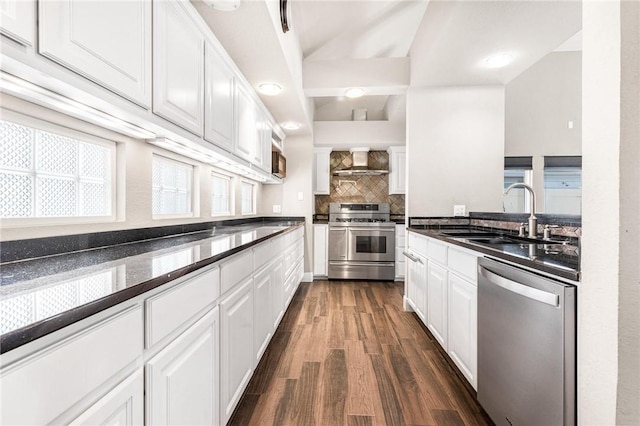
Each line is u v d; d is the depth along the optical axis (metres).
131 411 0.69
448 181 2.98
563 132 4.10
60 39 0.75
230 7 1.54
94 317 0.58
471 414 1.47
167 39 1.23
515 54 2.34
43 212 1.10
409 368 1.90
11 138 0.99
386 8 2.58
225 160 2.06
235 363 1.38
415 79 2.83
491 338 1.33
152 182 1.70
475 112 2.97
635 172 0.71
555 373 0.95
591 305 0.80
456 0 1.79
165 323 0.81
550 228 1.73
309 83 3.07
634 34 0.70
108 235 1.34
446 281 1.93
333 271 4.41
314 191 4.82
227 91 1.89
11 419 0.43
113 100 0.94
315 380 1.76
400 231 4.39
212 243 1.48
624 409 0.72
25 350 0.45
